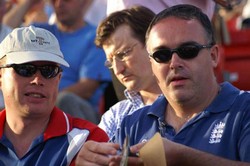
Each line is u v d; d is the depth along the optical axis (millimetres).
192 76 8625
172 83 8672
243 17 21484
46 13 18766
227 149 8594
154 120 9172
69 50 16219
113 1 12320
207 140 8680
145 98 10930
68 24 16266
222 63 16125
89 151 8578
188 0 11867
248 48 17484
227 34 17219
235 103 8758
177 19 8742
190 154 8258
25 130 9820
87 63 16141
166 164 8188
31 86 9633
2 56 9773
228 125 8648
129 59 10820
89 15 18094
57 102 14375
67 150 9617
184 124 8867
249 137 8484
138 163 8305
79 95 16000
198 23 8742
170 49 8656
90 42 16203
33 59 9578
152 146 8164
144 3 12016
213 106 8781
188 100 8703
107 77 16078
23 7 17062
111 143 8570
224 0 12109
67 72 16203
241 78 17484
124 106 10953
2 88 9844
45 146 9688
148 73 10812
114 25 10922
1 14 15602
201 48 8672
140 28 10828
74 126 9828
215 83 8914
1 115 9977
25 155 9719
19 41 9773
